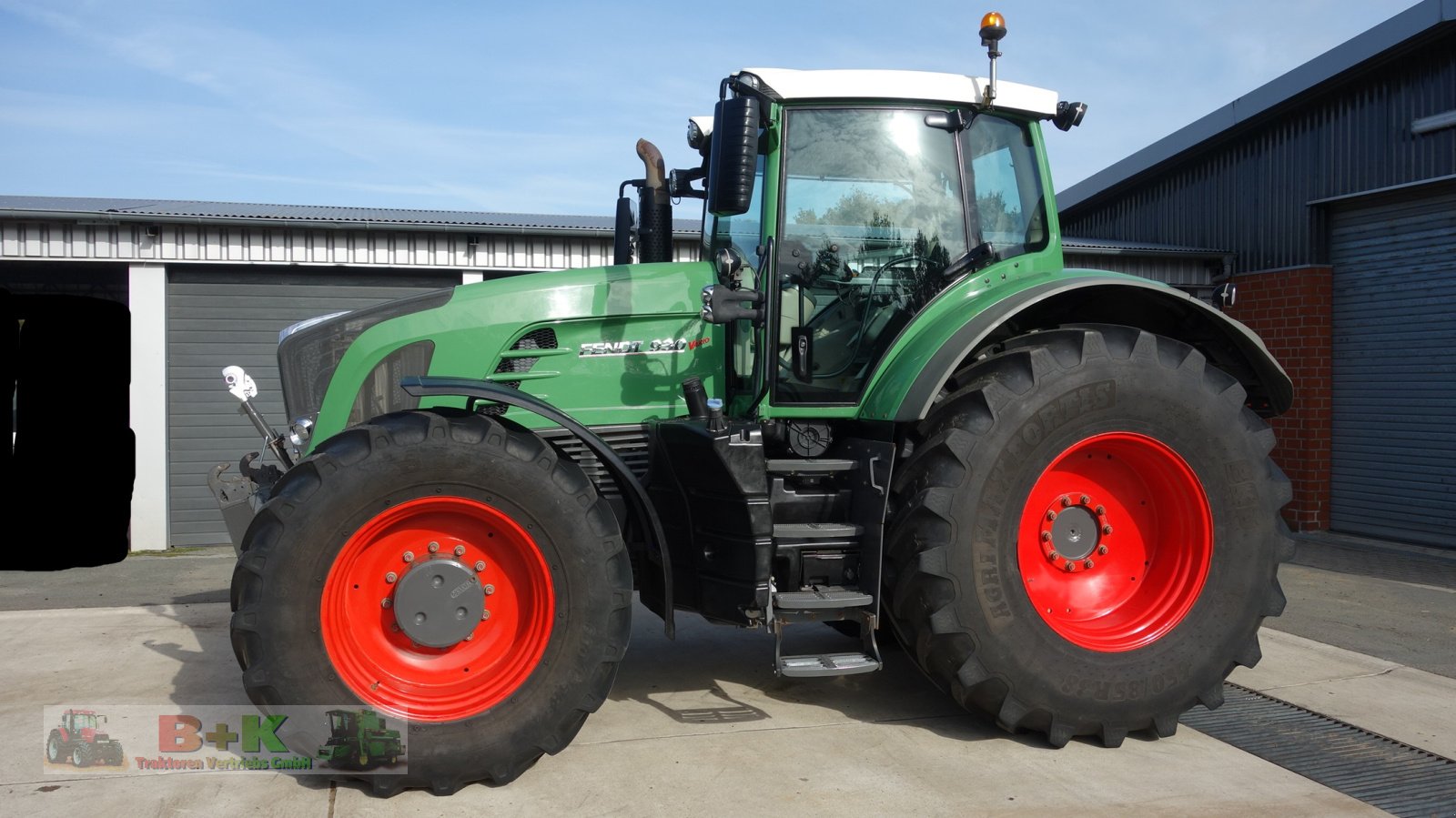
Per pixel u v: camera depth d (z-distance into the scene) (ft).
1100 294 12.41
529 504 9.86
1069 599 11.46
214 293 27.32
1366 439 25.77
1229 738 11.16
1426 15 22.20
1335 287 26.55
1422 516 24.35
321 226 27.04
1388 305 25.03
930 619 10.41
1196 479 11.18
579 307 12.14
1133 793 9.59
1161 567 11.60
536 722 9.70
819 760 10.41
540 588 10.02
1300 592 19.27
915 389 10.91
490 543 10.19
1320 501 26.76
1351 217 25.96
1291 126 27.22
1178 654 10.96
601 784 9.77
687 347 12.46
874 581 10.76
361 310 12.30
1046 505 11.38
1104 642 10.96
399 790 9.44
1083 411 10.75
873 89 11.91
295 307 27.89
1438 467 23.90
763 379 11.58
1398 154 23.97
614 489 12.21
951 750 10.71
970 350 11.05
